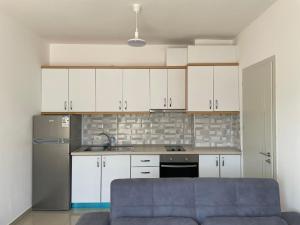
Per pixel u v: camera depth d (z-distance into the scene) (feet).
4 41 10.66
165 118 15.89
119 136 15.87
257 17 11.19
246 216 7.79
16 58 11.62
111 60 15.84
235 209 7.88
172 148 14.78
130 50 15.90
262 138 10.66
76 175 13.60
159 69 14.75
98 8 10.19
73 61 15.76
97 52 15.83
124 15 10.93
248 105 12.33
